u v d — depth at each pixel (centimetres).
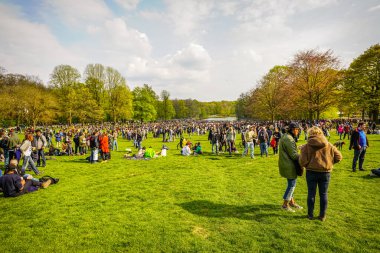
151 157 1694
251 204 672
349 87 4400
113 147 2344
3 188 807
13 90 5006
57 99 5834
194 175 1093
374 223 525
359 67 4347
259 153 1786
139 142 2319
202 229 527
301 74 4206
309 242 454
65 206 707
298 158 571
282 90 4725
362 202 656
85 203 729
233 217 586
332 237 470
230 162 1430
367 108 4269
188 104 16738
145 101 8894
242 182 930
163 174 1135
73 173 1211
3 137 1279
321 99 4112
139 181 1005
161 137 4006
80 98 5900
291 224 532
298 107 4541
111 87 7088
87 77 6931
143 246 464
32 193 855
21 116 5047
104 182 1012
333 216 568
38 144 1395
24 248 471
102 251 452
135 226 552
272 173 1072
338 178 919
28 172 1238
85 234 520
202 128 4775
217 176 1055
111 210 662
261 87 5391
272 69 6525
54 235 521
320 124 3133
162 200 738
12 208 704
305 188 816
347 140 2414
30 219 617
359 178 912
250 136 1534
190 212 629
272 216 580
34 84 6500
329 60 3988
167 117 12719
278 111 5088
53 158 1697
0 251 460
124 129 4197
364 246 436
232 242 468
